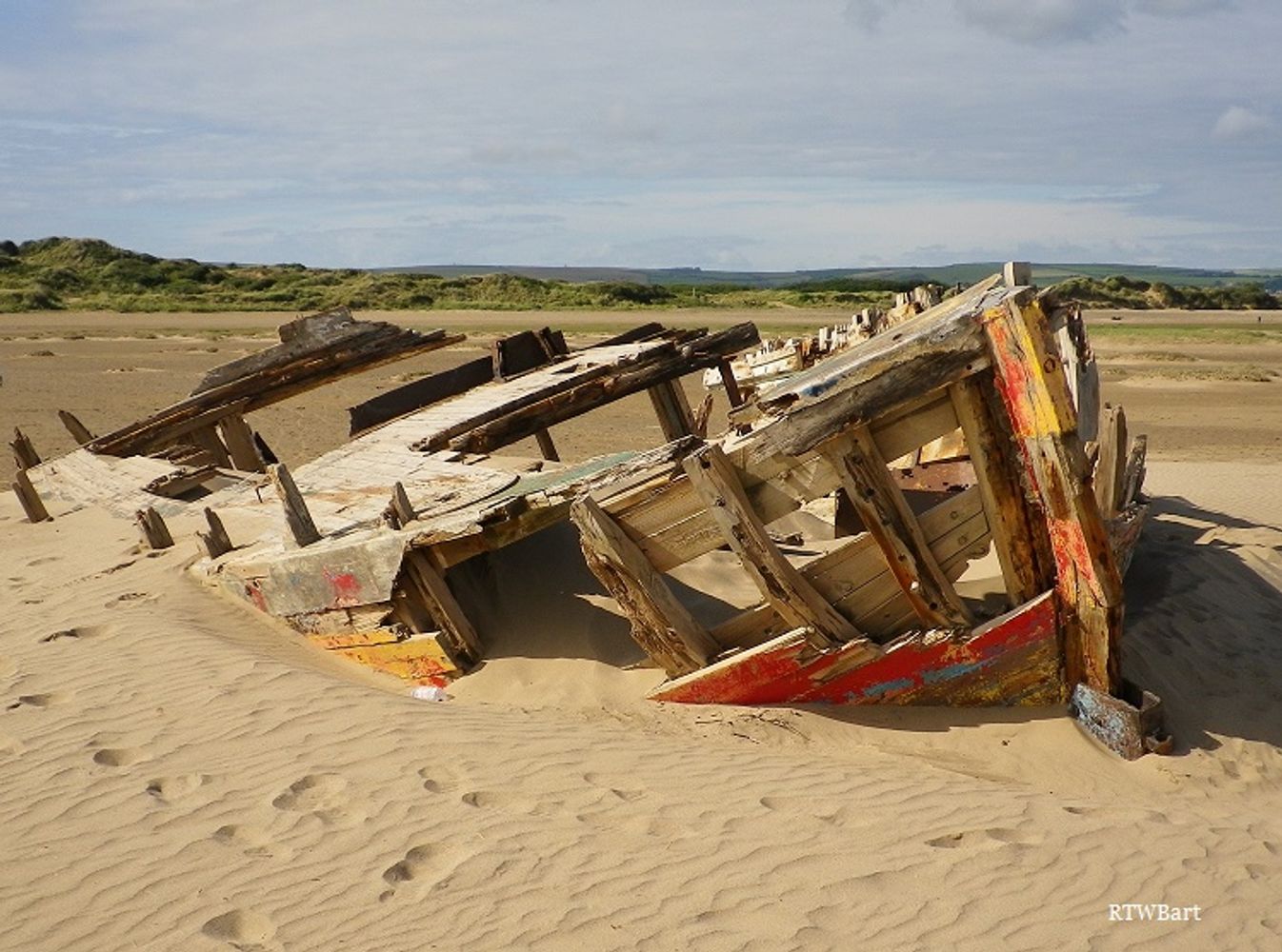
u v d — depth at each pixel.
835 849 5.72
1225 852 5.96
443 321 51.72
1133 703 7.71
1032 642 7.70
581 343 39.38
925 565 7.76
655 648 8.17
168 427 16.33
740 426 8.50
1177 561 11.38
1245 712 8.33
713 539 7.86
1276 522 13.84
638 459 8.62
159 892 5.29
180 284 75.69
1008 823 6.11
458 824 5.90
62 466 16.92
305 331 16.30
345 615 9.03
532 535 10.44
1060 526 7.35
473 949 4.84
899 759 7.17
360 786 6.30
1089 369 12.00
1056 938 5.02
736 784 6.50
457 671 8.57
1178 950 4.97
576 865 5.51
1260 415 24.98
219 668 8.07
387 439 13.20
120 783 6.32
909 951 4.88
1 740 6.90
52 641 8.79
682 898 5.24
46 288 69.88
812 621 7.80
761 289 83.38
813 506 13.12
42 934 4.98
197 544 11.66
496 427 12.33
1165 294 72.94
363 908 5.15
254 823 5.91
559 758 6.78
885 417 7.63
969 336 7.27
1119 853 5.84
